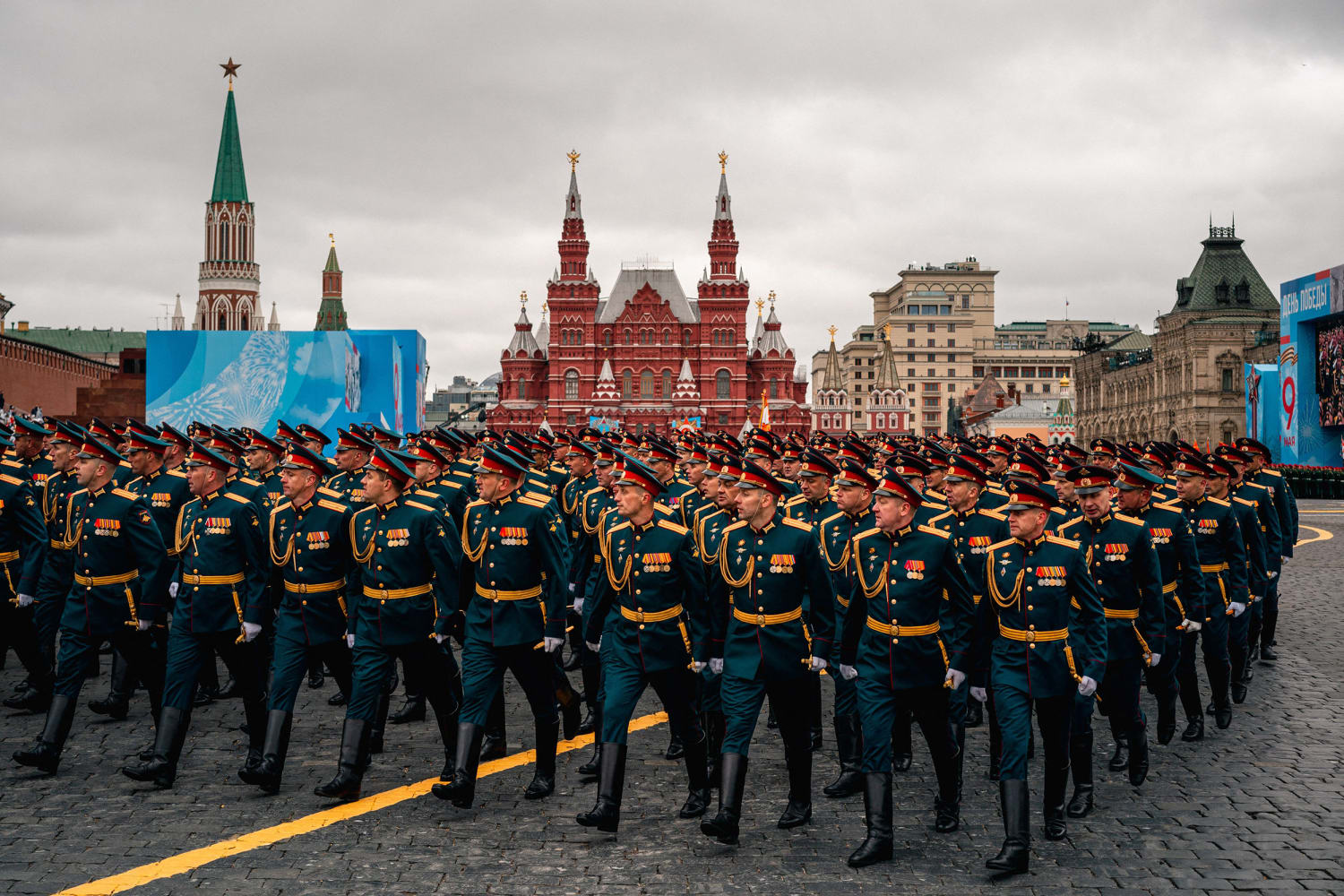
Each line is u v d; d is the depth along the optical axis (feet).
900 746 38.96
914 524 32.19
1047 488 31.94
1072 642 31.42
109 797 34.94
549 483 55.77
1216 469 44.83
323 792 33.40
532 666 34.99
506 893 27.68
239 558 36.78
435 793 33.47
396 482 35.65
